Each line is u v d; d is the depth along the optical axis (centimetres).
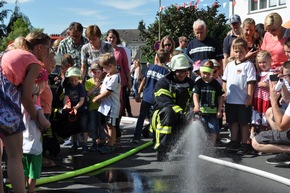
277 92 514
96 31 726
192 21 3272
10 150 377
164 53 716
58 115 620
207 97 665
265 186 482
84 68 746
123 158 629
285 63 559
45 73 477
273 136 555
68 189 473
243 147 656
